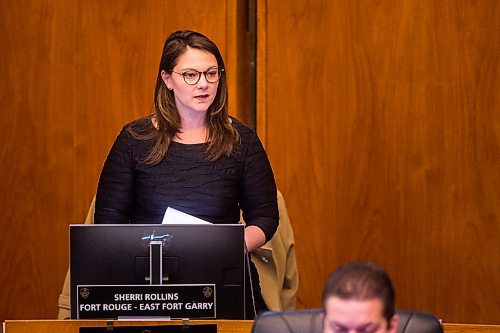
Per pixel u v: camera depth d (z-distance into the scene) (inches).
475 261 553.0
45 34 556.4
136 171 383.9
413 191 551.5
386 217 553.3
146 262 333.7
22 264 565.0
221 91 384.2
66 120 558.9
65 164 560.7
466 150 548.7
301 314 284.8
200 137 384.5
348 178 552.1
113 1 553.9
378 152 550.6
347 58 547.8
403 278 555.2
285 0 548.4
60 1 555.5
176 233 334.3
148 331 331.6
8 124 561.0
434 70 546.6
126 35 553.9
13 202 564.1
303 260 556.4
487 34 545.0
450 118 548.4
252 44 560.1
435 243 553.3
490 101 546.9
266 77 550.3
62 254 563.5
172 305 335.0
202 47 376.8
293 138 552.1
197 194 380.8
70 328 336.2
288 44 548.7
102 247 333.7
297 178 553.3
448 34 545.6
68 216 561.9
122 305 334.6
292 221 555.2
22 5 556.4
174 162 381.4
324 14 546.9
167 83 381.1
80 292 334.3
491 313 553.9
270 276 430.9
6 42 558.3
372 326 230.2
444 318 555.5
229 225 335.3
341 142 550.6
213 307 335.6
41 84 558.3
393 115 548.7
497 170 548.7
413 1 545.0
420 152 549.6
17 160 561.6
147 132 384.2
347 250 555.2
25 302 566.6
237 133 386.9
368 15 545.6
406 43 546.0
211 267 334.6
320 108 550.3
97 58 555.2
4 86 559.2
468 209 551.5
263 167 390.0
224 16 551.2
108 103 556.4
